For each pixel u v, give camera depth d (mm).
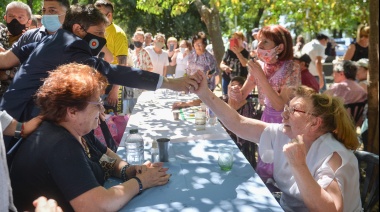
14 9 3934
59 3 3043
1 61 2799
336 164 2033
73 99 1859
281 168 2453
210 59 6715
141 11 20656
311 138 2209
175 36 21516
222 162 2393
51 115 1889
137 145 2613
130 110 5309
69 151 1767
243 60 5727
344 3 7684
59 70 1977
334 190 1930
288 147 1898
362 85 5496
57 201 1779
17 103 2455
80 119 1903
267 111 3637
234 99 4039
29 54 2742
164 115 4211
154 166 2312
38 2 13453
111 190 1845
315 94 2234
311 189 1854
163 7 7973
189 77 2697
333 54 14609
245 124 2744
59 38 2521
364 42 6617
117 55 4770
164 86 2645
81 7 2621
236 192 2059
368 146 4180
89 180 1746
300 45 11789
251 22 18641
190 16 21109
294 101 2244
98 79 1985
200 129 3477
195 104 4688
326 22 8352
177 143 3068
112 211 1795
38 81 2453
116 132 3756
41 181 1763
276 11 7574
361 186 3842
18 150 1852
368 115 4160
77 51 2479
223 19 20812
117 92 4285
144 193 2061
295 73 3562
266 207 1875
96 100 1921
